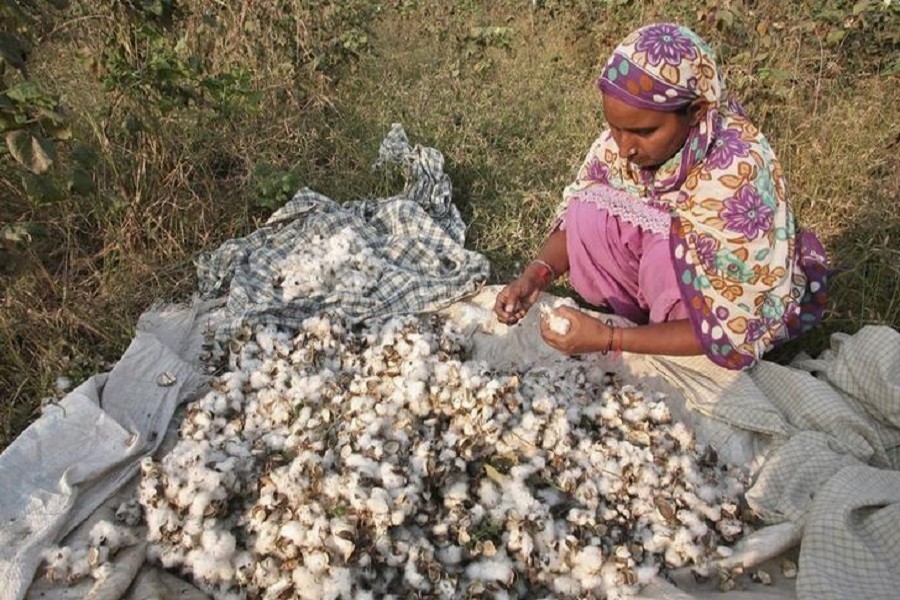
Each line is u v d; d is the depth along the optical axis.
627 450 2.14
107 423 2.25
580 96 4.76
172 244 3.15
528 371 2.52
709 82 2.13
